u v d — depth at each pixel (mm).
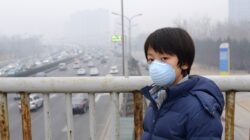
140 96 2262
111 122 2336
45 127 2398
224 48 26984
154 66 1625
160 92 1686
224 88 2195
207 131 1520
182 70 1669
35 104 19125
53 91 2324
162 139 1648
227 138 2262
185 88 1600
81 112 16578
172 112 1621
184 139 1602
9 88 2352
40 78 2322
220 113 1629
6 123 2438
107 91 2281
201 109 1543
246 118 10906
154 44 1647
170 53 1623
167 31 1637
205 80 1646
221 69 27203
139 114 2277
